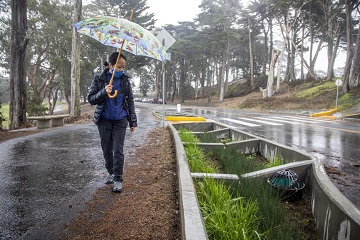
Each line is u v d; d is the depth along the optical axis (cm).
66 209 294
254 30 5272
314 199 351
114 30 318
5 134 862
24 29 1370
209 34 4875
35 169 452
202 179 388
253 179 394
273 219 285
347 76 2816
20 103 1383
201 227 206
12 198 323
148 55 388
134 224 260
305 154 507
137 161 517
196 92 6369
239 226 245
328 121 1691
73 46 1723
